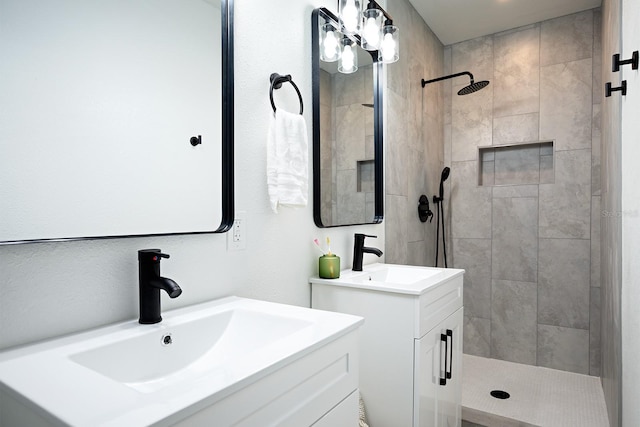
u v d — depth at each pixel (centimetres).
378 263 217
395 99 238
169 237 108
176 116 109
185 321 99
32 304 81
